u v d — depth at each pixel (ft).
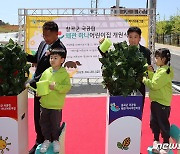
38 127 13.26
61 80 11.77
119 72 11.37
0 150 10.84
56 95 11.76
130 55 11.55
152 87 12.56
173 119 19.03
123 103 11.26
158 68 13.06
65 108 21.34
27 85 12.49
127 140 11.57
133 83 11.34
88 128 17.15
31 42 30.55
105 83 11.87
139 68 11.52
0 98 10.48
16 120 10.71
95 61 31.42
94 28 30.96
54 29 12.28
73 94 27.17
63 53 11.86
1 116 10.61
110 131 11.43
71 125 17.63
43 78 12.09
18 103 10.73
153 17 31.94
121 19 31.04
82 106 21.95
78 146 14.53
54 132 12.12
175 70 49.55
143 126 17.65
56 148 11.66
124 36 31.27
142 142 15.14
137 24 31.30
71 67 31.24
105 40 12.28
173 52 91.66
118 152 11.62
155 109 13.15
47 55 12.75
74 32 30.83
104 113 20.16
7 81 10.85
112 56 11.68
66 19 30.55
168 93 13.05
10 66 10.71
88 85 32.35
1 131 10.70
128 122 11.44
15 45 11.00
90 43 31.14
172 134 13.44
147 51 13.78
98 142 15.07
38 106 13.08
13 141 10.81
